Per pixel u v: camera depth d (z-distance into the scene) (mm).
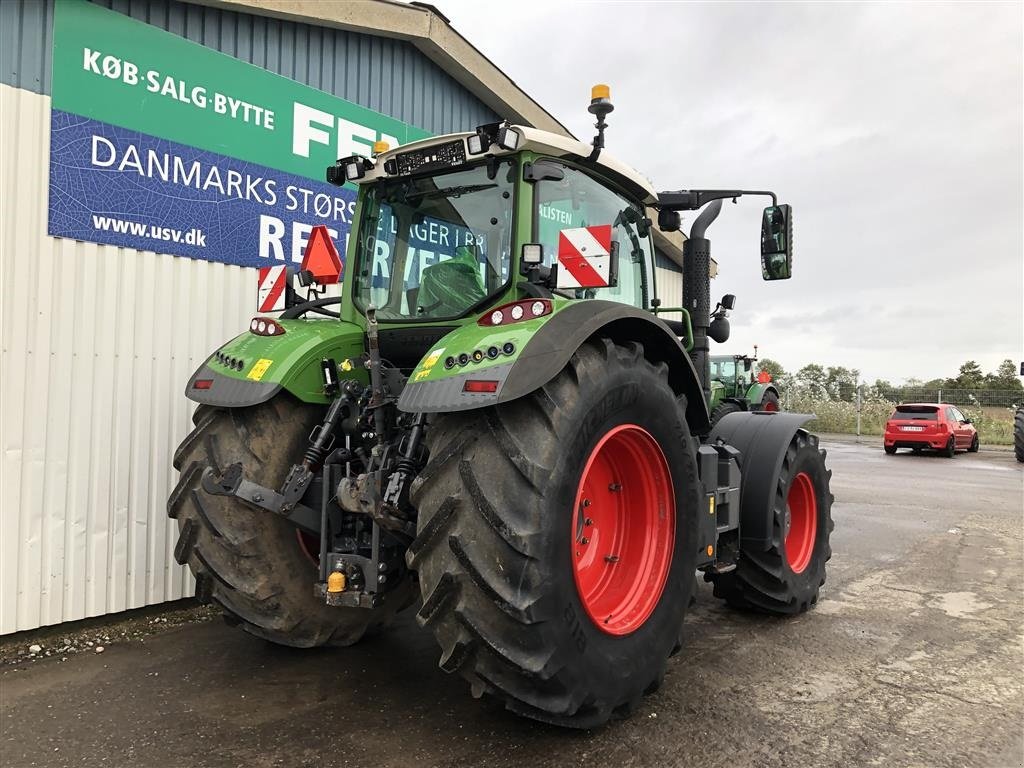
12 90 3854
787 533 4551
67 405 4078
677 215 4305
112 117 4250
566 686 2506
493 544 2389
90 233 4156
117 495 4289
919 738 2861
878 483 11578
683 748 2752
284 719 2982
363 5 5484
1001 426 24625
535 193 3229
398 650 3812
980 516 8305
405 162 3455
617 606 3012
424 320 3361
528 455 2459
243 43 4953
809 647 3924
